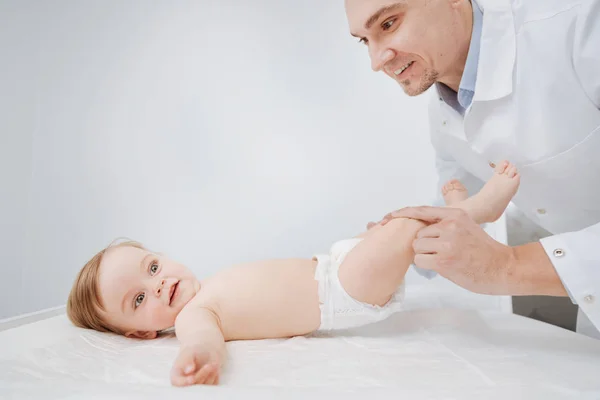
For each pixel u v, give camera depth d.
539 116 1.13
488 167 1.39
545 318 1.72
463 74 1.21
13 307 1.93
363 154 2.15
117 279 1.23
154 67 2.11
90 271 1.28
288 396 0.64
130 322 1.22
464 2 1.21
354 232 2.14
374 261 1.05
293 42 2.15
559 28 1.09
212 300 1.14
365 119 2.16
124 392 0.68
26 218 1.98
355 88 2.16
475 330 1.14
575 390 0.65
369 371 0.80
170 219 2.09
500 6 1.15
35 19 2.04
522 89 1.14
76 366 0.92
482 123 1.23
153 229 2.08
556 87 1.10
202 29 2.14
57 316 1.41
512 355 0.89
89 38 2.08
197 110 2.12
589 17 1.05
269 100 2.14
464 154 1.44
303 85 2.16
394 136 2.15
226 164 2.12
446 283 1.90
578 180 1.18
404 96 2.14
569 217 1.30
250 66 2.15
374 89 2.16
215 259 2.10
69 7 2.08
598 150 1.11
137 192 2.07
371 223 1.35
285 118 2.14
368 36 1.20
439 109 1.43
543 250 0.83
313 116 2.15
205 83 2.13
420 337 1.09
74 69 2.07
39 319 1.50
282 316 1.13
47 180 2.02
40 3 2.05
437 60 1.20
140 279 1.24
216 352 0.86
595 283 0.77
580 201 1.24
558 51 1.09
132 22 2.11
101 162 2.06
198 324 1.01
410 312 1.36
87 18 2.09
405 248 1.04
